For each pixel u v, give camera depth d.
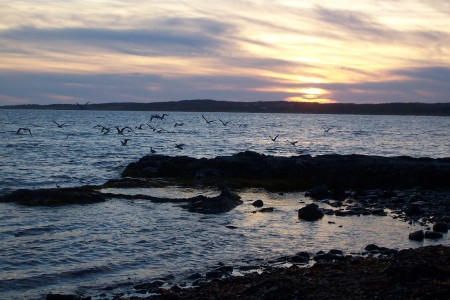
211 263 15.20
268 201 26.77
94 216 21.30
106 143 68.12
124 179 31.20
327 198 28.19
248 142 74.81
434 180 31.50
